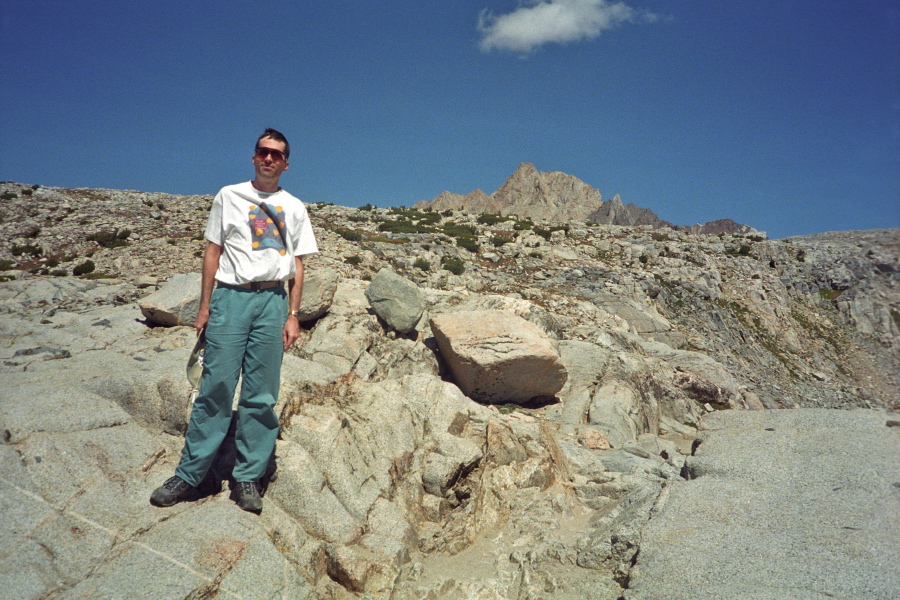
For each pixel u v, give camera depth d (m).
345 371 8.41
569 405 9.52
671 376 13.12
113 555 3.51
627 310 22.33
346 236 24.88
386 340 9.77
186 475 4.05
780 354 23.91
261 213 4.11
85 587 3.25
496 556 4.66
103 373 5.36
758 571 3.36
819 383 21.80
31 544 3.42
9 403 4.51
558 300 21.14
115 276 16.81
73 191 32.91
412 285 10.02
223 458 4.57
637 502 4.94
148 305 8.25
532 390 9.28
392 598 4.01
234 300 4.04
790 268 30.28
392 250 23.70
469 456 5.56
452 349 9.02
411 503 5.14
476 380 9.00
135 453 4.35
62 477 3.93
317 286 9.16
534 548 4.58
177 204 32.31
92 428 4.48
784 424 5.61
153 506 3.98
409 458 5.49
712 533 3.91
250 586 3.55
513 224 35.38
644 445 8.92
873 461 4.50
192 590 3.35
